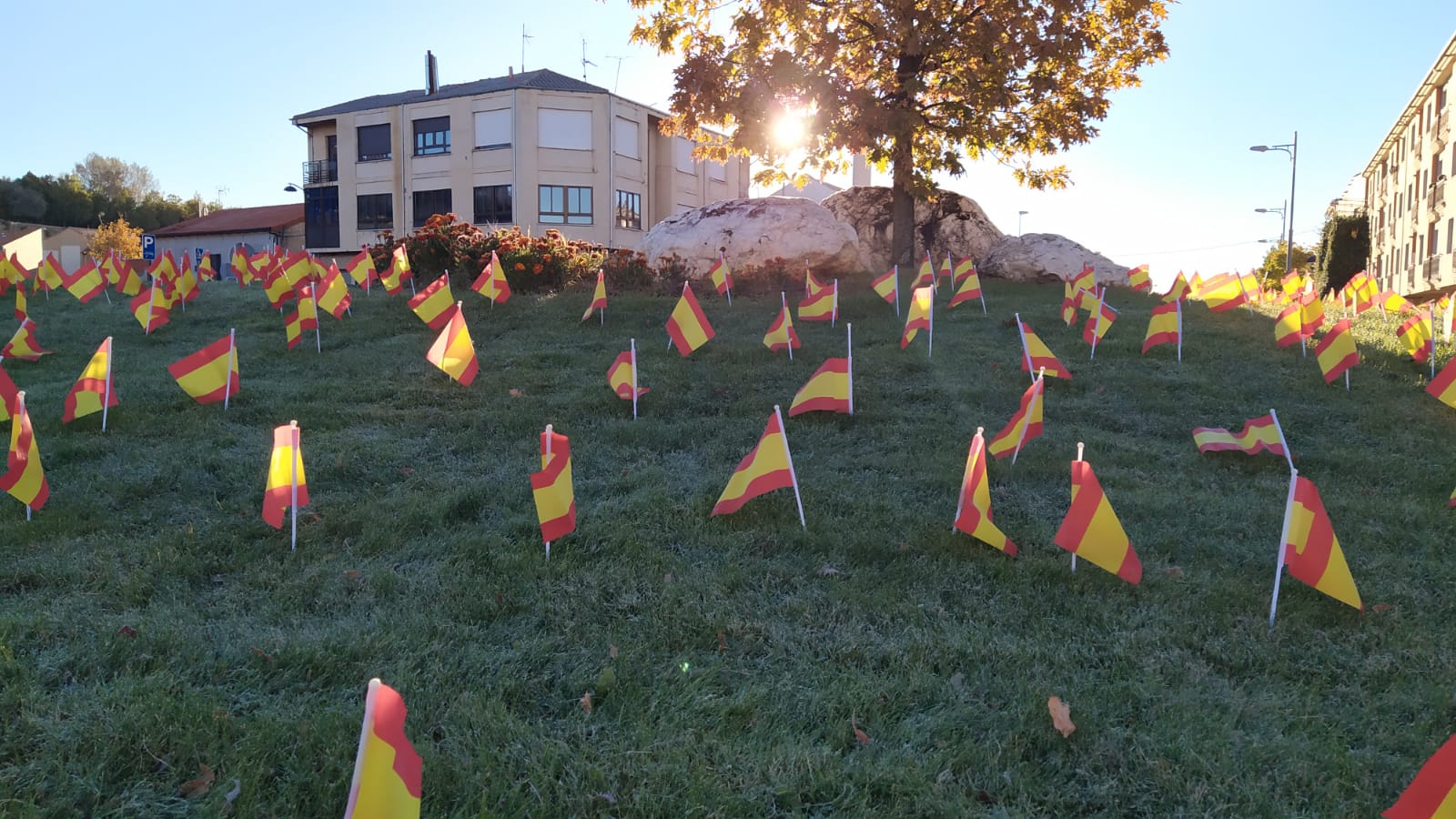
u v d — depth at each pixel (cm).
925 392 847
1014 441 635
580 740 324
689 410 802
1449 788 248
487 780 299
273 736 313
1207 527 546
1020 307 1336
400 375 902
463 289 1401
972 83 1669
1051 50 1619
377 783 222
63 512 526
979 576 466
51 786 289
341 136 4275
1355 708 354
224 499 572
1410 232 4338
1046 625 414
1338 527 548
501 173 3966
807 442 704
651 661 378
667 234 1606
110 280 1619
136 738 313
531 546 493
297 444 503
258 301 1411
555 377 893
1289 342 995
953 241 2006
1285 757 319
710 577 456
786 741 325
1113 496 594
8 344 980
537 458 659
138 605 425
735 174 4775
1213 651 393
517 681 358
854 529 527
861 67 1820
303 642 380
